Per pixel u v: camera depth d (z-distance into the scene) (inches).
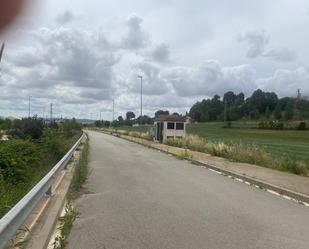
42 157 743.1
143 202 480.7
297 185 601.6
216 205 467.5
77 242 318.3
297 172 764.6
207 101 6299.2
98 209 440.1
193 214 418.6
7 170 509.7
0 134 805.9
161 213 422.3
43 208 399.9
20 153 610.5
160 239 327.9
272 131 3725.4
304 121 4591.5
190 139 1595.7
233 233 347.6
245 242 321.7
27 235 306.8
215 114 6156.5
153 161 1021.2
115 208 446.0
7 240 236.5
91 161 994.1
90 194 532.1
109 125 6008.9
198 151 1342.3
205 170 837.8
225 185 628.4
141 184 624.7
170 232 348.8
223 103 6225.4
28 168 581.9
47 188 414.3
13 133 1055.0
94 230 354.0
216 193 551.5
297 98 5679.1
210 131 3671.3
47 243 304.8
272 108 5895.7
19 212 261.0
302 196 510.0
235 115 5925.2
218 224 377.7
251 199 510.6
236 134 3208.7
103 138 2529.5
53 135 999.6
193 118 6269.7
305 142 2273.6
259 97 5969.5
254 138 2684.5
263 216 414.0
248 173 748.6
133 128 4028.1
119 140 2257.6
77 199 498.0
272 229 362.6
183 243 317.4
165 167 882.1
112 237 332.8
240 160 978.7
